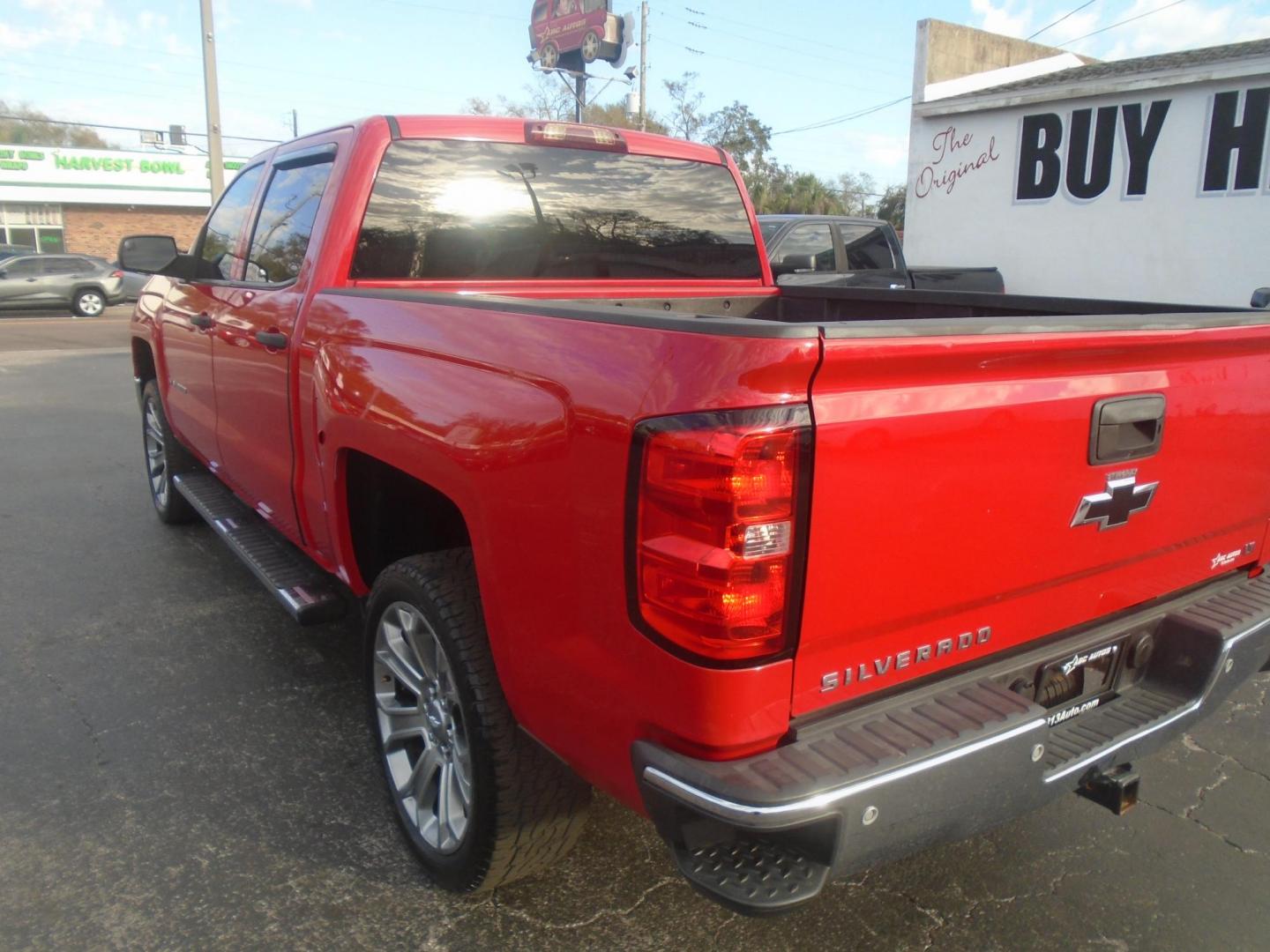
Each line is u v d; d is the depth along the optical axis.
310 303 3.16
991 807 1.98
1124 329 2.04
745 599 1.69
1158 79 13.09
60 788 3.12
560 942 2.50
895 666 1.97
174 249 4.06
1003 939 2.54
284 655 4.12
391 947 2.47
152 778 3.19
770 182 50.94
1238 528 2.67
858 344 1.67
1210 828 3.03
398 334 2.61
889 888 2.74
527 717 2.20
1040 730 1.99
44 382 12.09
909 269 11.74
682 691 1.76
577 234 3.71
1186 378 2.29
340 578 3.28
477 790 2.36
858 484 1.76
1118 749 2.26
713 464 1.66
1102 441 2.12
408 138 3.29
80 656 4.08
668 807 1.80
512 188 3.51
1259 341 2.40
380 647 2.84
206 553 5.37
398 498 3.03
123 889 2.65
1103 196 14.12
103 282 24.00
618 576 1.84
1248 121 12.52
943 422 1.85
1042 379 2.00
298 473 3.32
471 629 2.38
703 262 4.09
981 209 15.67
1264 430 2.57
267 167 3.99
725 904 1.77
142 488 6.74
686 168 3.97
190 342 4.50
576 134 3.62
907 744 1.85
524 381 2.09
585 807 2.44
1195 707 2.44
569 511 1.94
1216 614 2.52
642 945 2.50
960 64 16.84
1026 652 2.22
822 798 1.71
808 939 2.54
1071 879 2.79
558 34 29.28
